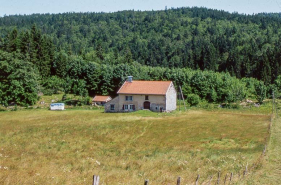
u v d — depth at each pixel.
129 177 21.09
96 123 52.88
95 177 12.85
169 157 30.03
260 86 94.31
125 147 35.59
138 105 72.88
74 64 114.25
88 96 100.81
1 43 122.81
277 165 27.44
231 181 21.09
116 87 105.62
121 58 152.38
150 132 45.31
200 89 101.00
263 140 39.28
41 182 17.91
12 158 27.11
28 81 84.38
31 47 119.19
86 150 33.09
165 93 70.50
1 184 16.55
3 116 65.00
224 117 60.88
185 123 52.88
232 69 154.12
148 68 133.50
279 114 69.25
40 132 43.97
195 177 22.02
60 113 70.69
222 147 35.84
